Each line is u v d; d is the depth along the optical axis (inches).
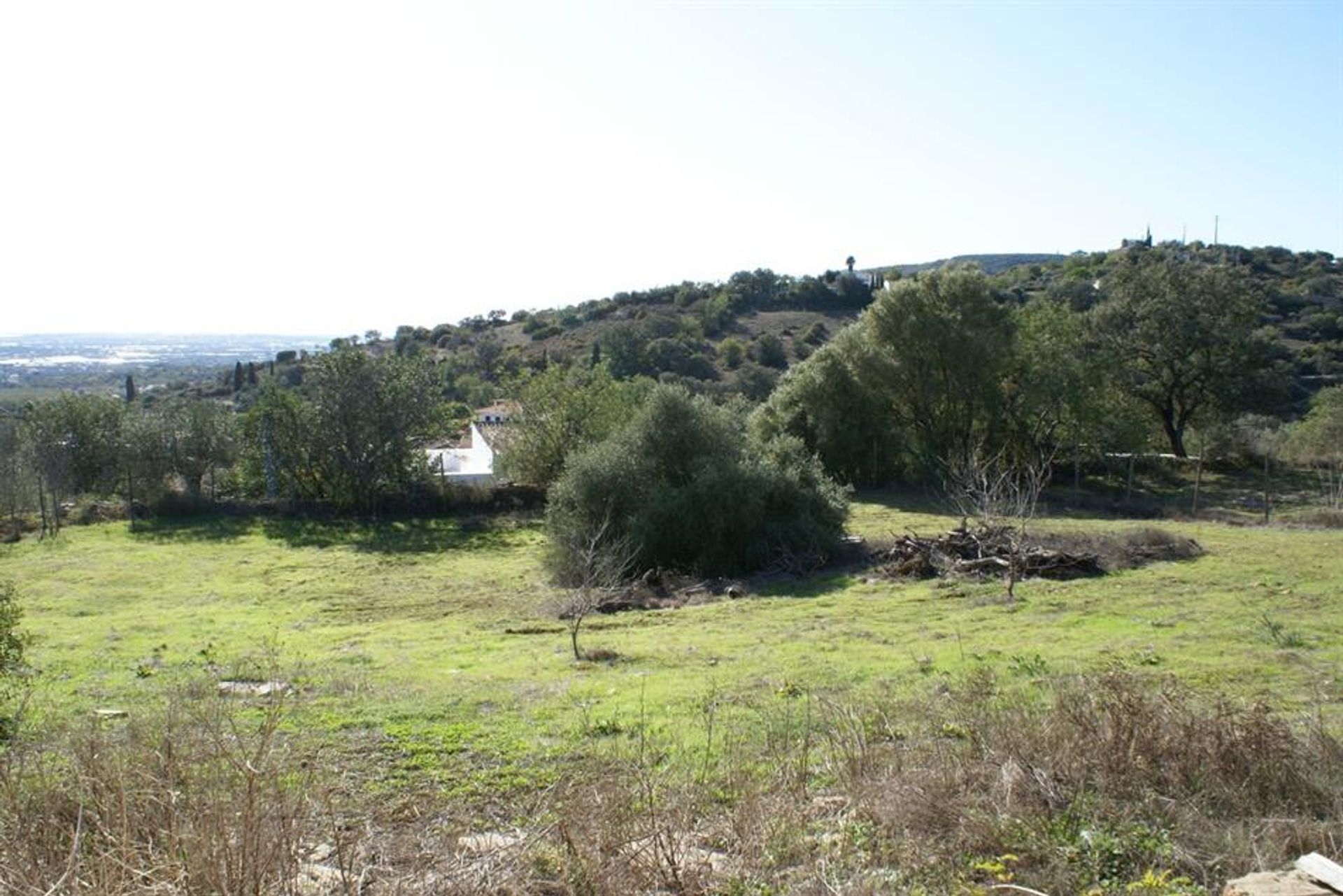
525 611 810.2
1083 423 1498.5
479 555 1164.5
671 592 855.7
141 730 275.3
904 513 1296.8
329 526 1381.6
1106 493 1470.2
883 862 225.8
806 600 764.6
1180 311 1744.6
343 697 441.7
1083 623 597.9
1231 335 1721.2
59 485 1406.3
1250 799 246.4
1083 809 244.2
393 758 339.0
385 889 188.5
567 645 616.1
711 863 219.0
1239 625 560.4
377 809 271.9
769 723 356.5
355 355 1486.2
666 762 315.3
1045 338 1550.2
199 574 1040.8
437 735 369.4
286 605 868.0
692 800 245.9
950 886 213.6
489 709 418.9
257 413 1513.3
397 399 1472.7
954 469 1246.3
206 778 204.7
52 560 1129.4
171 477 1524.4
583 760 328.8
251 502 1471.5
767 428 1557.6
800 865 225.1
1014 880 215.8
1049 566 799.1
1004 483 1026.1
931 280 1542.8
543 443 1520.7
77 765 217.0
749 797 243.3
